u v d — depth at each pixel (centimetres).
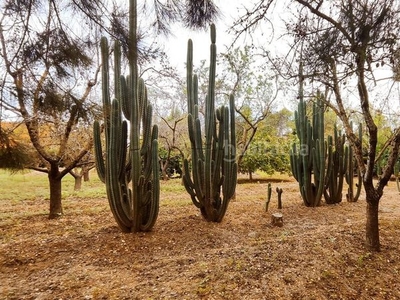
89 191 921
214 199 489
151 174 434
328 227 459
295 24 242
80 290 258
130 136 399
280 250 341
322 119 621
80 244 379
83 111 204
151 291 255
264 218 536
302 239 380
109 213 589
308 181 635
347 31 216
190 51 480
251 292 255
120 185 411
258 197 801
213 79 466
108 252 351
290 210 606
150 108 438
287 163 1289
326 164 672
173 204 686
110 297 246
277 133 1289
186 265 313
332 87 307
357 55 230
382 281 285
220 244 388
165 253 353
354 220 514
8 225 490
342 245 359
